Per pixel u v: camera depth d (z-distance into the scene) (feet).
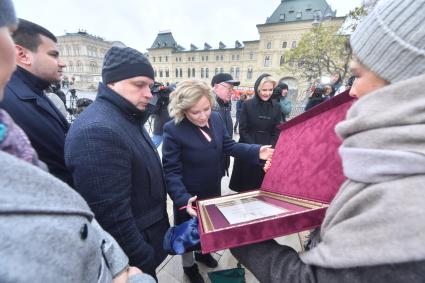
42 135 4.48
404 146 1.33
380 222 1.28
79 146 3.01
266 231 2.06
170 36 168.14
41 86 5.02
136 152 3.57
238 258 2.38
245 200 3.25
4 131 1.51
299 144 3.02
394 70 1.51
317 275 1.65
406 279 1.22
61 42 150.00
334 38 45.29
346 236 1.44
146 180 3.85
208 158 5.39
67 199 1.63
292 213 2.09
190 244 3.32
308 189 2.61
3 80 1.42
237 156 6.03
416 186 1.25
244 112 8.98
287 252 2.12
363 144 1.52
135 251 3.39
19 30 4.58
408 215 1.20
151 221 4.08
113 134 3.15
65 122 5.36
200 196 5.61
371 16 1.63
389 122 1.40
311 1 115.34
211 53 149.59
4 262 1.14
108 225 3.18
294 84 114.11
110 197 3.11
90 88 112.16
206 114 5.09
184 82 5.05
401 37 1.42
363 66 1.75
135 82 3.53
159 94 13.64
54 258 1.38
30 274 1.23
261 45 124.06
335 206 1.70
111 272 2.38
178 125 5.21
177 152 5.20
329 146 2.52
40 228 1.34
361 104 1.62
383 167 1.37
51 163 4.63
